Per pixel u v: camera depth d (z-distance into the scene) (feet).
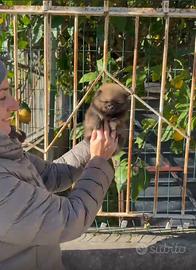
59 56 11.26
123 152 10.43
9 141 6.22
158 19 10.59
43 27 10.36
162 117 9.57
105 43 9.40
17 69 9.87
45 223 5.94
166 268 10.09
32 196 5.98
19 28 10.79
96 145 6.68
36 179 6.64
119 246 10.07
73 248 9.97
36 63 11.42
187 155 9.89
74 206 6.15
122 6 10.65
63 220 6.01
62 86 11.58
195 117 10.03
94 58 11.43
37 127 12.15
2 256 6.23
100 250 9.96
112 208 11.09
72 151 7.96
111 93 7.07
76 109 9.77
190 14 9.09
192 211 11.19
